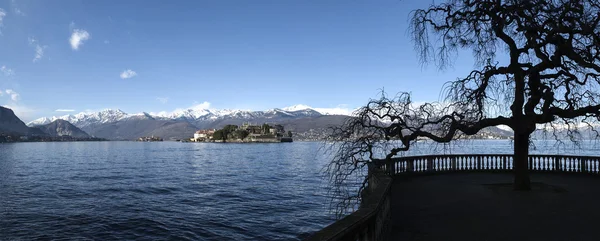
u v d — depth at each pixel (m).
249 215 32.78
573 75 14.97
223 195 45.31
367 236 6.16
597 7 13.14
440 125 14.73
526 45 15.29
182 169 88.75
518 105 15.51
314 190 47.75
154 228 28.44
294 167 90.44
